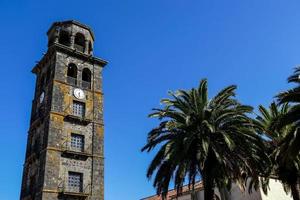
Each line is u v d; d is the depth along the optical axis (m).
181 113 33.72
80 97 51.06
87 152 47.72
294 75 32.16
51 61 53.75
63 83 50.41
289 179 36.09
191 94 34.47
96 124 50.44
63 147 45.81
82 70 53.91
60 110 48.03
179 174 30.47
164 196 32.41
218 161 30.64
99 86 54.22
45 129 46.94
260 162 32.53
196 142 32.19
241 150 31.34
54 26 56.28
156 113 33.94
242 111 32.59
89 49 56.88
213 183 31.78
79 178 45.72
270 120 37.84
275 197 44.50
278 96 33.91
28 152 50.09
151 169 32.72
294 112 30.52
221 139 31.98
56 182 43.19
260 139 31.62
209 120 32.62
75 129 48.19
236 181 32.44
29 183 46.53
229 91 34.09
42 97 52.12
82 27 57.34
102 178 47.25
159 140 33.25
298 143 29.83
